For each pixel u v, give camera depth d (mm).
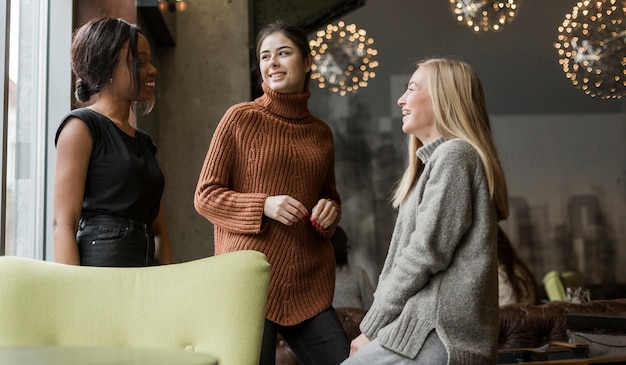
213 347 1647
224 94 6570
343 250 4738
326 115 8242
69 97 3797
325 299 2602
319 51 7816
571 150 8531
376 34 8453
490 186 2168
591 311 3771
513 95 8602
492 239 2109
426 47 8484
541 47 8633
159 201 2527
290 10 7230
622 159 8500
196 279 1703
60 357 1177
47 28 3842
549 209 8461
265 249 2516
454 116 2266
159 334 1681
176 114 6527
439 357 2020
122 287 1726
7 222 3082
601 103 8586
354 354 2156
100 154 2344
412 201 2186
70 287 1721
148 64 2520
